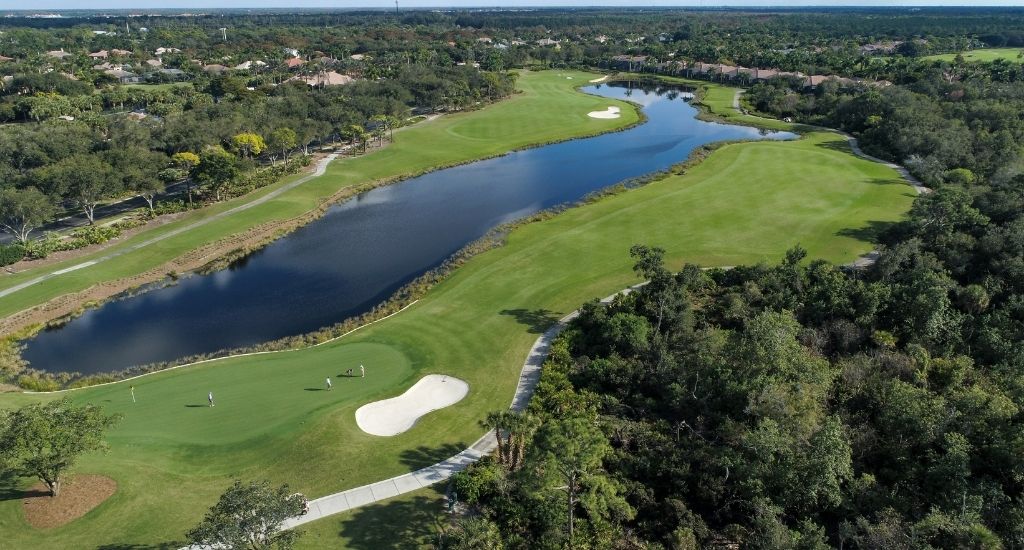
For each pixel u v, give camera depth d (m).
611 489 34.72
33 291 67.12
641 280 65.38
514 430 36.44
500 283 66.44
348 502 36.75
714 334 49.69
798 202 86.50
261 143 108.69
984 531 29.08
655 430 42.06
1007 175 81.56
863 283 57.31
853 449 38.59
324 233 85.69
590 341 53.81
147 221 86.12
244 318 63.41
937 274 57.38
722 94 180.75
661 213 84.38
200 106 133.62
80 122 118.94
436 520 35.38
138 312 64.94
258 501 28.59
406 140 132.62
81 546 33.25
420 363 51.91
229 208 91.56
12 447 32.50
